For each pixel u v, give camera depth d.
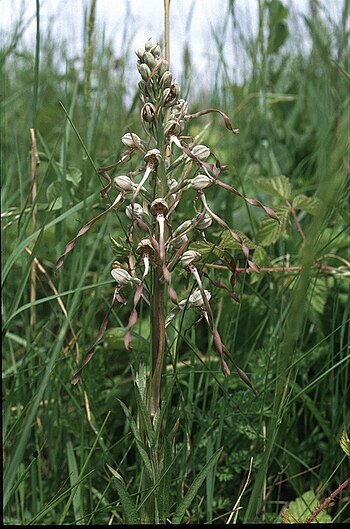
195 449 0.64
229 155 0.97
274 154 1.02
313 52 1.14
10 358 0.78
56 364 0.68
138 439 0.51
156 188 0.52
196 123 1.13
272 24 1.15
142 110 0.51
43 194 0.85
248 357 0.69
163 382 0.60
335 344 0.72
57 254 0.73
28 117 0.95
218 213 0.84
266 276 0.73
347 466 0.66
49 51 1.21
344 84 1.05
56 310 0.78
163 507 0.52
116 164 0.53
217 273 0.70
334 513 0.66
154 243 0.51
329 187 0.42
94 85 1.02
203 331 0.77
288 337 0.46
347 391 0.69
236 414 0.63
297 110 1.08
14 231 0.80
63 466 0.68
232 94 1.14
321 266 0.72
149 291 0.53
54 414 0.67
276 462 0.68
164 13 0.58
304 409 0.72
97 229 0.87
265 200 0.86
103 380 0.69
